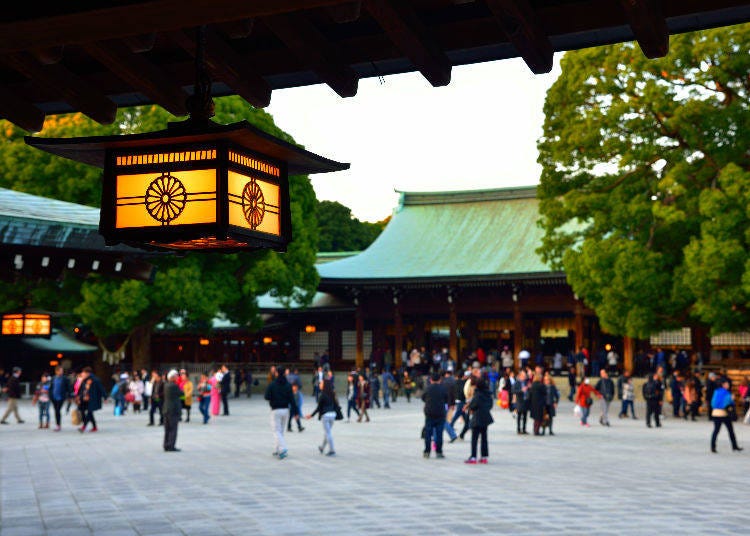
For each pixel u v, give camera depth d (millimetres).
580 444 23062
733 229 32406
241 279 49500
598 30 4055
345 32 4598
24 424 30594
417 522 11180
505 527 10828
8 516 11883
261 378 56312
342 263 60688
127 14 3359
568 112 37281
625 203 36188
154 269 14750
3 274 13258
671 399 34531
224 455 19969
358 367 57938
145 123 44906
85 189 44625
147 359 50625
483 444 18406
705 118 33094
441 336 62406
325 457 19547
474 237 60469
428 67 4230
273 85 5016
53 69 4840
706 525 11023
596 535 10320
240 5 3279
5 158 45406
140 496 13672
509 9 3691
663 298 35031
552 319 57062
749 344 47438
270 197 4551
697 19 3953
